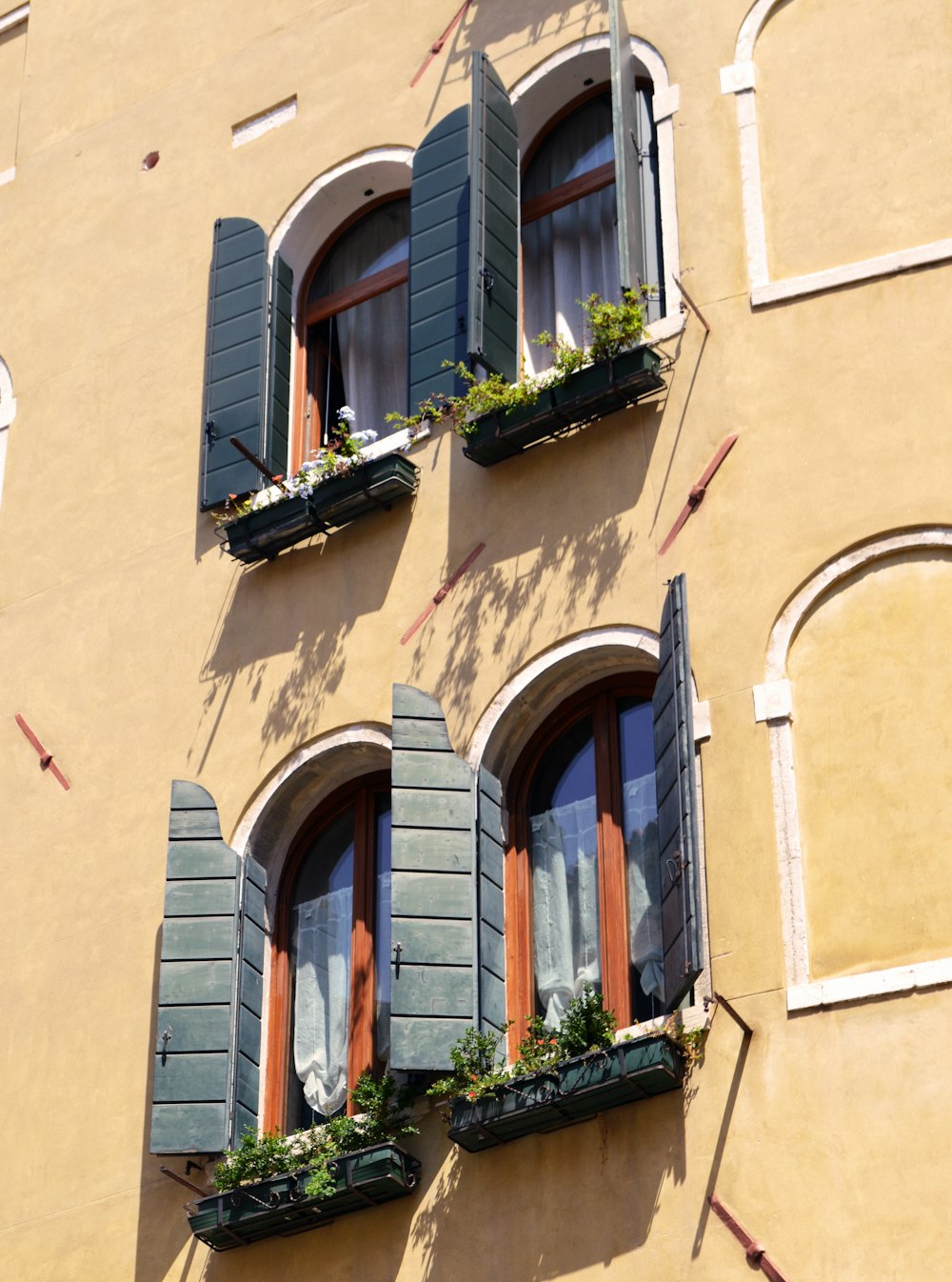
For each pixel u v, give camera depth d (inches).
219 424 640.4
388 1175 515.2
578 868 551.5
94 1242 562.9
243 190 677.9
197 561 632.4
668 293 577.9
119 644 636.1
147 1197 561.0
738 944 499.5
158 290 682.8
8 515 676.7
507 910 552.7
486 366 587.8
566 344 592.4
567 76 629.9
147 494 652.7
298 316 665.6
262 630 611.2
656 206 595.2
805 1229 469.1
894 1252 458.6
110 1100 578.9
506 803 561.9
